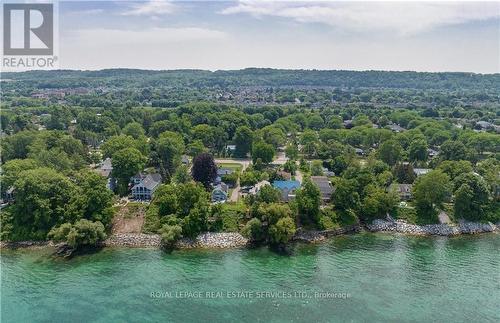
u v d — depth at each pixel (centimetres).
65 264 10131
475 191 13050
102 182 11919
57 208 11431
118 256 10575
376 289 9044
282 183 14075
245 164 18188
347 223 12469
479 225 12719
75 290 8900
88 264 10138
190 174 15112
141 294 8738
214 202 12925
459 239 12025
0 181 12562
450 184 13038
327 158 19125
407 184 14600
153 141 17812
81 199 11412
